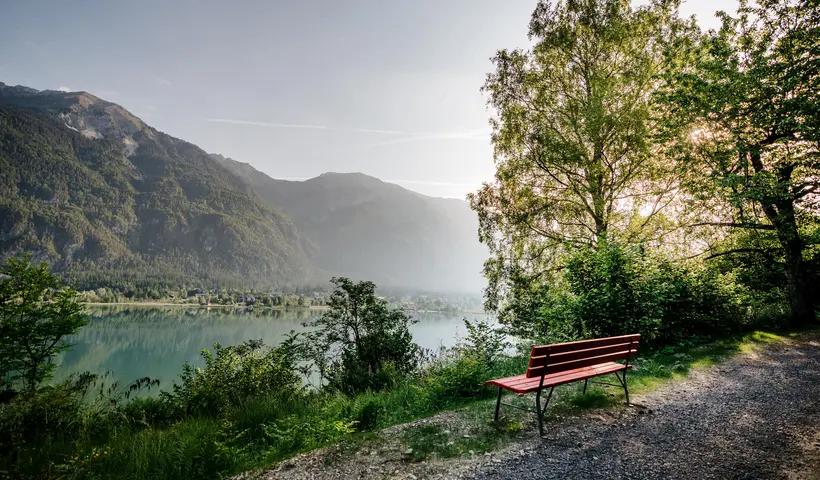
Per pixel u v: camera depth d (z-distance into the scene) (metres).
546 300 11.37
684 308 10.44
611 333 9.14
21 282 9.62
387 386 10.20
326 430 5.17
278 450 4.90
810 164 11.65
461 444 4.47
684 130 12.71
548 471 3.77
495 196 19.02
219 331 138.75
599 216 15.78
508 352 9.19
